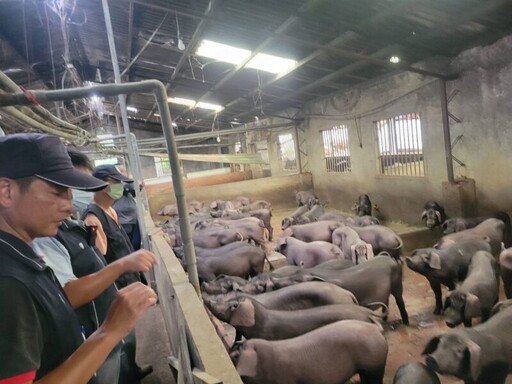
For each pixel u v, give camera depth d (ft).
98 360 3.54
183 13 17.30
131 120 66.44
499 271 14.12
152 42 25.26
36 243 5.99
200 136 33.91
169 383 9.66
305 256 17.02
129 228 16.33
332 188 33.40
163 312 12.64
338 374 8.45
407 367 8.36
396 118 24.52
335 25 18.03
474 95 18.75
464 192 19.42
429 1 14.97
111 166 10.24
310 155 36.58
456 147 20.22
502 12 15.29
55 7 16.53
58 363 4.02
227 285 12.60
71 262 6.78
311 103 34.94
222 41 21.65
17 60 22.09
